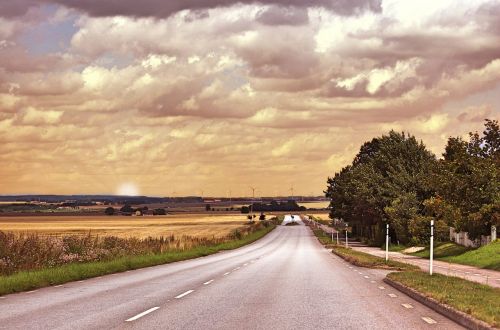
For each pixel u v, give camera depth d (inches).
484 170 2041.1
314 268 1363.2
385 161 3363.7
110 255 1487.5
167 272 1231.5
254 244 3508.9
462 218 2046.0
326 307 625.6
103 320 533.6
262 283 941.2
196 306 637.3
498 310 520.7
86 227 5684.1
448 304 579.5
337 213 5152.6
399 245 2910.9
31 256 1167.0
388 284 919.0
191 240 2942.9
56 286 895.1
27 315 569.3
